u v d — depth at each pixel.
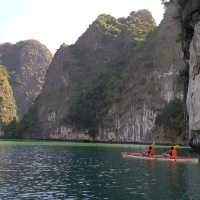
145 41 186.00
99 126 172.50
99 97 186.75
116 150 83.69
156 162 49.06
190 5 64.19
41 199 24.53
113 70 196.38
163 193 26.36
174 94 143.75
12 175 35.94
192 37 64.31
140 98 159.38
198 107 57.34
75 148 93.31
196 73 58.50
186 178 33.72
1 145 108.81
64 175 35.88
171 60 150.50
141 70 169.00
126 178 33.66
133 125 157.75
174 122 135.12
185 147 100.75
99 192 26.78
